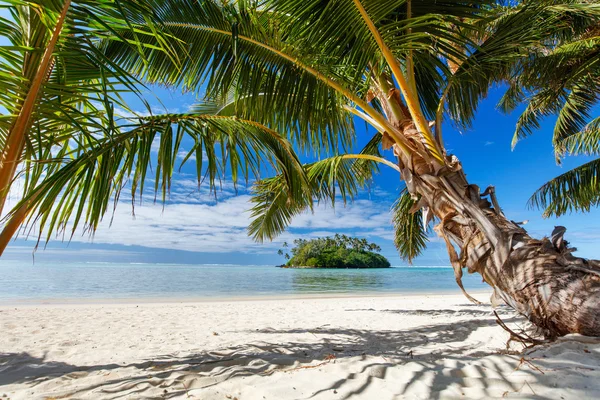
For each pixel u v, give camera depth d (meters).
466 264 2.71
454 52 3.02
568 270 2.30
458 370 1.93
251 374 2.23
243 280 25.27
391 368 2.11
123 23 1.80
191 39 3.02
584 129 6.89
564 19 4.25
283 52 2.97
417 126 3.18
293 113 3.22
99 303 9.39
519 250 2.46
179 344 3.74
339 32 2.64
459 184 2.90
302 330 4.72
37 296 11.89
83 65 2.06
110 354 3.23
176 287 17.80
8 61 1.81
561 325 2.23
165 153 2.31
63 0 1.59
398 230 6.59
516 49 3.75
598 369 1.70
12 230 1.81
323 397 1.68
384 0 2.45
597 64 4.91
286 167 3.51
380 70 3.03
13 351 3.38
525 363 1.87
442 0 2.88
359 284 22.34
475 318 5.77
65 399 1.82
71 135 2.19
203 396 1.79
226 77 3.12
